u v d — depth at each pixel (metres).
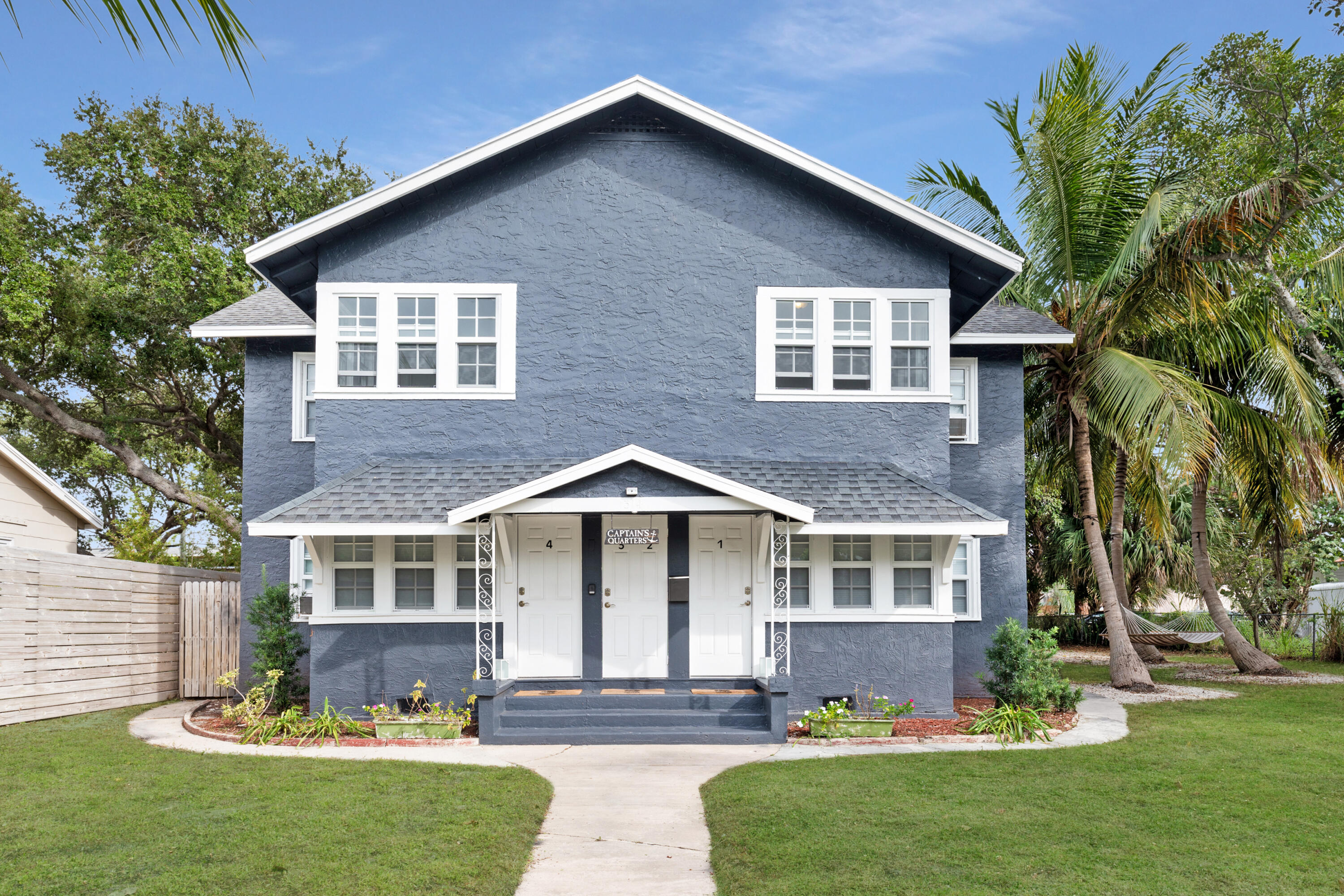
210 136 29.53
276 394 15.91
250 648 15.84
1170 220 16.19
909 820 7.98
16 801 8.63
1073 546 27.16
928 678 13.31
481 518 12.38
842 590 13.55
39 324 27.95
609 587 13.30
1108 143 17.41
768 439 14.05
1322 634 24.30
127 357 29.97
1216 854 7.07
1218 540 27.44
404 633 13.09
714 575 13.39
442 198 14.12
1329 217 17.00
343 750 11.32
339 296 13.93
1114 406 15.52
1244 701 14.93
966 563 15.84
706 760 10.80
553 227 14.17
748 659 13.28
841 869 6.80
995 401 16.22
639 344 14.08
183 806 8.48
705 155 14.37
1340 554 26.34
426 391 13.85
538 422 13.91
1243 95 19.11
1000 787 9.13
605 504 12.16
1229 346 17.28
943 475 14.12
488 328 14.03
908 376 14.30
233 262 28.72
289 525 12.02
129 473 32.19
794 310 14.31
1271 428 17.31
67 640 13.92
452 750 11.44
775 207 14.34
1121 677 16.77
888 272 14.32
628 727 12.17
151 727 12.98
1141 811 8.27
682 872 6.95
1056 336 15.88
